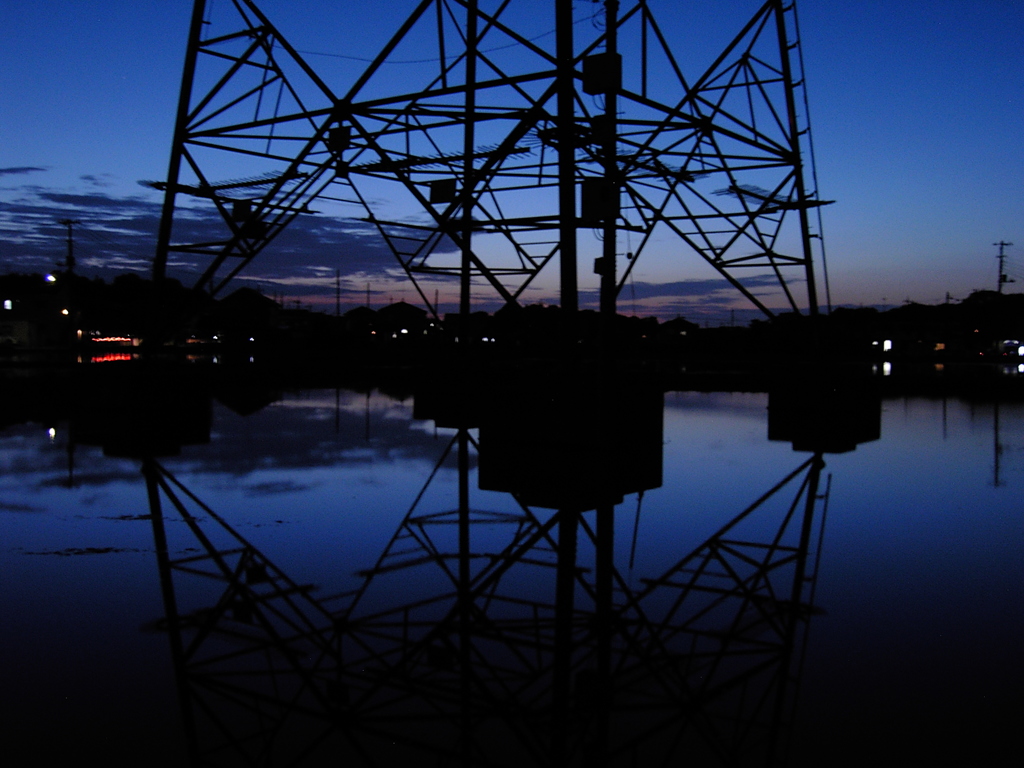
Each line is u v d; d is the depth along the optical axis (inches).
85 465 563.8
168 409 740.0
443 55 557.6
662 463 571.5
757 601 277.3
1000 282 3444.9
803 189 676.7
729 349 2379.4
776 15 683.4
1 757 173.9
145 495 455.8
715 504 443.5
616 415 547.8
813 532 378.6
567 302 546.6
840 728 185.0
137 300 2972.4
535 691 211.5
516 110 531.5
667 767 171.6
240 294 3122.5
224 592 286.2
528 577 306.3
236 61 611.2
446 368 791.7
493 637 247.0
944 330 3597.4
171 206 681.6
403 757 177.6
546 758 177.5
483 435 541.0
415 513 415.8
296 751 179.6
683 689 210.2
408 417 894.4
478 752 181.5
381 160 578.9
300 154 598.2
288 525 386.6
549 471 524.7
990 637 240.7
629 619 261.6
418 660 230.2
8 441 690.2
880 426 765.9
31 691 207.2
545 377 527.2
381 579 302.7
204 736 184.5
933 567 317.4
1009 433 781.3
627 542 359.6
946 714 190.4
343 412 951.0
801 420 719.7
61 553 335.0
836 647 234.7
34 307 2800.2
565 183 536.4
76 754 175.5
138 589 289.4
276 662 227.8
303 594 285.0
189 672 220.1
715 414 981.2
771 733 183.0
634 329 2967.5
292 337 2829.7
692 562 327.3
